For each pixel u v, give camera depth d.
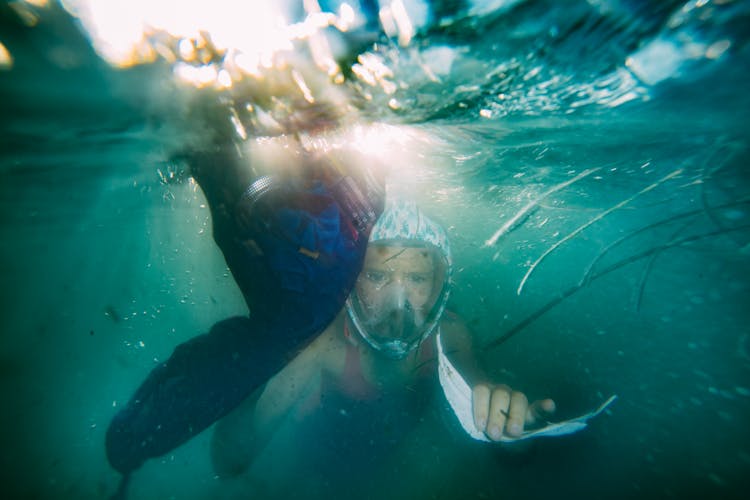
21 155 0.68
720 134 0.80
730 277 1.92
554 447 0.64
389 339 0.56
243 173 0.38
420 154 0.84
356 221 0.40
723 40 0.40
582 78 0.50
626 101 0.59
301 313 0.37
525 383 0.91
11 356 3.68
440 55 0.40
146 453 0.44
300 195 0.37
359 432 0.64
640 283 0.74
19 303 4.11
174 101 0.43
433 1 0.32
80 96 0.42
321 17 0.32
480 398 0.47
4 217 1.38
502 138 0.79
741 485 0.55
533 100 0.57
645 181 1.17
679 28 0.38
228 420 0.60
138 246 2.57
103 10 0.29
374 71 0.42
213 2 0.29
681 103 0.61
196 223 1.64
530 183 1.23
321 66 0.39
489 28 0.36
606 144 0.86
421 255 0.57
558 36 0.38
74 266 3.26
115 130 0.56
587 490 0.56
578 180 1.17
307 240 0.36
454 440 0.66
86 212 1.52
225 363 0.40
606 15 0.35
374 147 0.66
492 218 1.88
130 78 0.38
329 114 0.49
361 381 0.61
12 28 0.30
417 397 0.62
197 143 0.51
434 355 0.61
